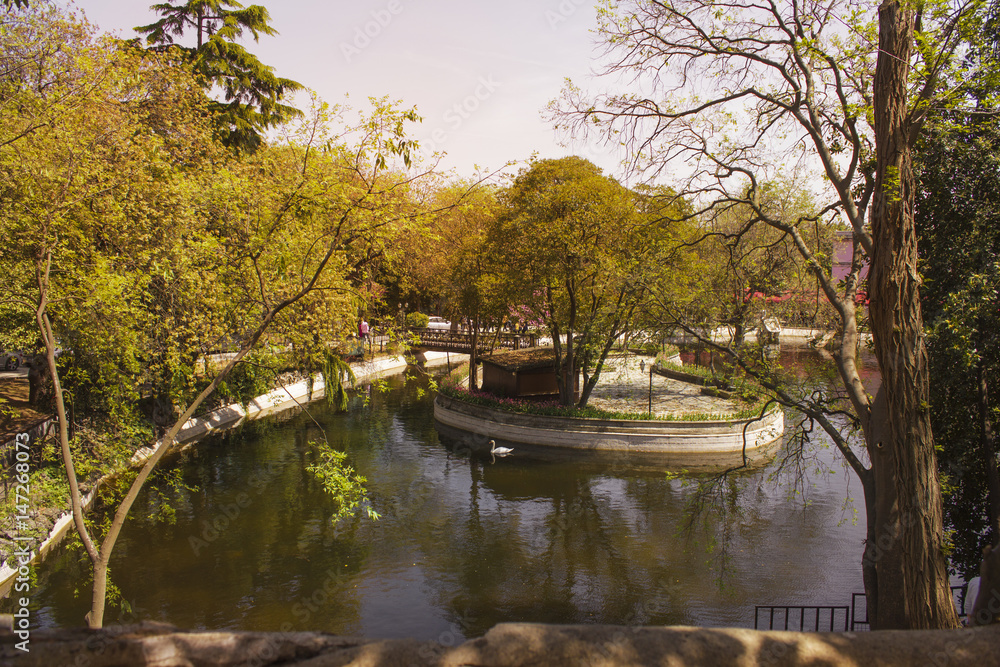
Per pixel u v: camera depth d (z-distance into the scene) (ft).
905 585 24.40
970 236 29.43
